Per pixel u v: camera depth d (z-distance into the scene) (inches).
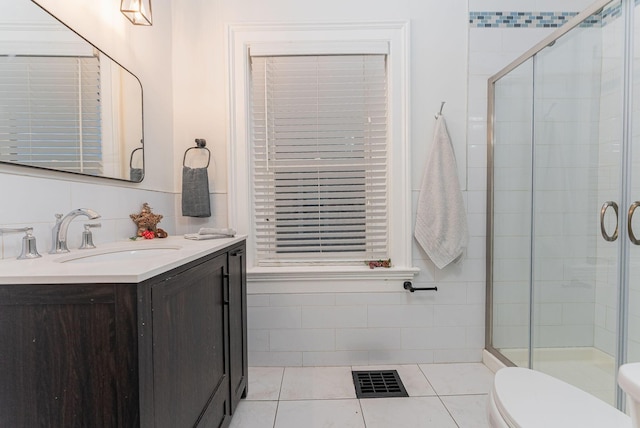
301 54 76.3
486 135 77.5
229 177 77.4
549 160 72.8
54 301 27.0
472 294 79.0
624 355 61.2
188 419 38.3
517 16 76.9
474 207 78.3
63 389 27.3
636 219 61.2
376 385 69.3
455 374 73.7
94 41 52.1
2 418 27.4
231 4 76.8
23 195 39.0
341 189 78.5
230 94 76.7
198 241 56.1
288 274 76.4
